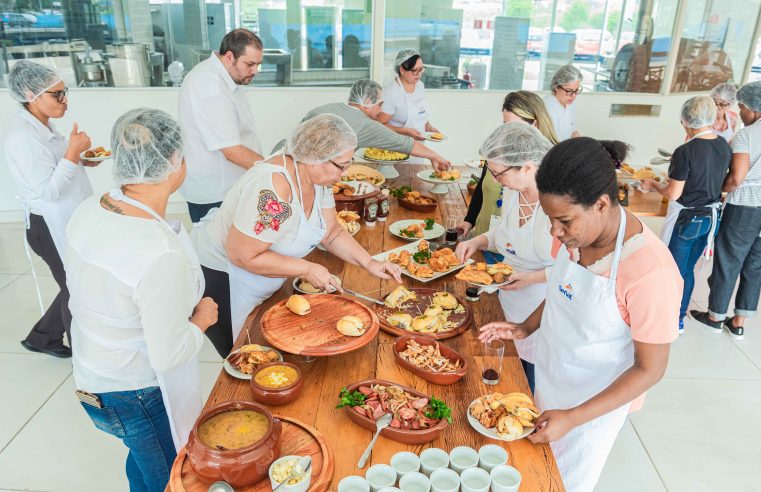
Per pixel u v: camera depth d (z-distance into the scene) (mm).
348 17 5047
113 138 1439
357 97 3234
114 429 1702
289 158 1963
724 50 5680
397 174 3859
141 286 1438
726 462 2756
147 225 1477
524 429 1480
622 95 5535
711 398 3207
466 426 1536
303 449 1412
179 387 1706
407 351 1787
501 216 2512
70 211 3037
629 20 5277
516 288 2168
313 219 2104
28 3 4551
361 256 2236
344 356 1808
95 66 4840
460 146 5605
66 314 3141
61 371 3227
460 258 2402
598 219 1357
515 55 5340
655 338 1419
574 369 1671
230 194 2197
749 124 3443
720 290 3742
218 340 2625
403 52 4348
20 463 2588
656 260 1420
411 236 2715
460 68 5348
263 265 1974
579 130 5641
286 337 1771
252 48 3078
